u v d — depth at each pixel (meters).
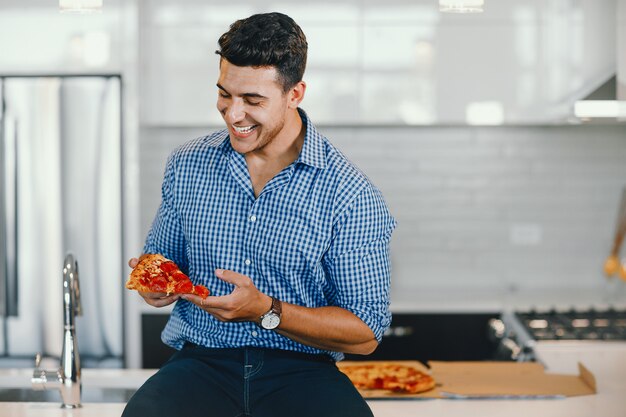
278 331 2.02
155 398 2.00
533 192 5.20
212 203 2.11
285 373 2.07
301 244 2.08
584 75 4.65
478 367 3.03
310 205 2.07
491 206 5.20
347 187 2.08
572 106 4.24
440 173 5.18
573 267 5.22
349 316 2.07
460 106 4.70
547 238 5.21
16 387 2.76
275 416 2.01
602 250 5.21
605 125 5.16
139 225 4.51
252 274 2.11
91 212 4.45
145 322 4.52
